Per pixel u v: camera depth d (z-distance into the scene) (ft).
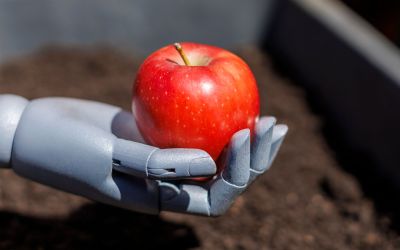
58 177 1.58
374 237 2.18
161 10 3.38
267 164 1.57
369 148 2.55
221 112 1.51
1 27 3.23
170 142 1.54
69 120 1.58
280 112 2.90
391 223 2.23
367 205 2.31
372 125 2.52
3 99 1.64
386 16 3.78
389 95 2.39
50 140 1.56
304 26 3.15
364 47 2.62
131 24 3.39
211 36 3.49
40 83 3.06
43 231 2.08
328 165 2.52
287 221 2.21
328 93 2.93
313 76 3.09
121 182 1.57
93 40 3.42
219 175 1.56
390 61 2.48
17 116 1.61
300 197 2.34
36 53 3.34
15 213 2.15
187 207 1.59
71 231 2.08
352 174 2.47
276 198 2.32
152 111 1.52
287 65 3.37
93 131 1.55
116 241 2.05
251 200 2.29
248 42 3.55
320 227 2.20
